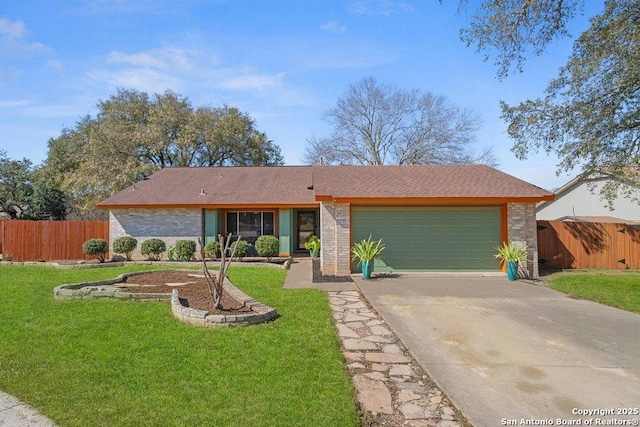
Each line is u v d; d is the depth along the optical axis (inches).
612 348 224.7
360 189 506.3
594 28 397.4
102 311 295.9
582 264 575.8
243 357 201.8
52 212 1157.1
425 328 262.2
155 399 156.8
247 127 1362.0
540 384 176.6
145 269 550.3
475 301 345.1
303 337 234.8
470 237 507.2
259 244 652.7
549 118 453.4
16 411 148.0
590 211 883.4
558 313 304.7
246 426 137.6
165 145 1199.6
